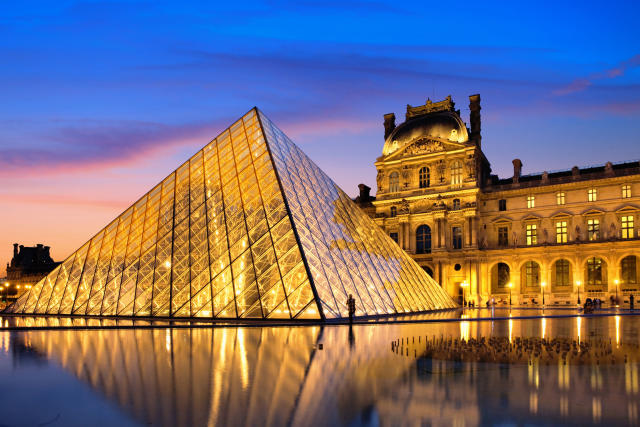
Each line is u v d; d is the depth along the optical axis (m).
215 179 57.84
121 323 42.31
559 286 108.19
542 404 12.77
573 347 24.38
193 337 29.31
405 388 14.61
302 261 46.03
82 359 20.12
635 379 16.09
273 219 50.16
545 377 16.39
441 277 111.25
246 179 55.31
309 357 20.67
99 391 14.14
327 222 55.91
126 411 12.03
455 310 79.44
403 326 39.69
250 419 11.38
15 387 14.76
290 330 34.78
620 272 102.56
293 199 53.06
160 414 11.77
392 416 11.68
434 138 116.56
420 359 20.22
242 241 50.06
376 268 58.84
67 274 59.53
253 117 62.28
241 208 53.00
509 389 14.50
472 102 120.31
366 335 30.94
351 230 60.19
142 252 55.41
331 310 44.62
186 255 52.31
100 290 55.41
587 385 15.09
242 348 23.69
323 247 51.03
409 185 119.56
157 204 59.25
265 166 55.16
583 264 102.81
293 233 48.06
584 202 105.19
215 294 47.88
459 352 22.42
